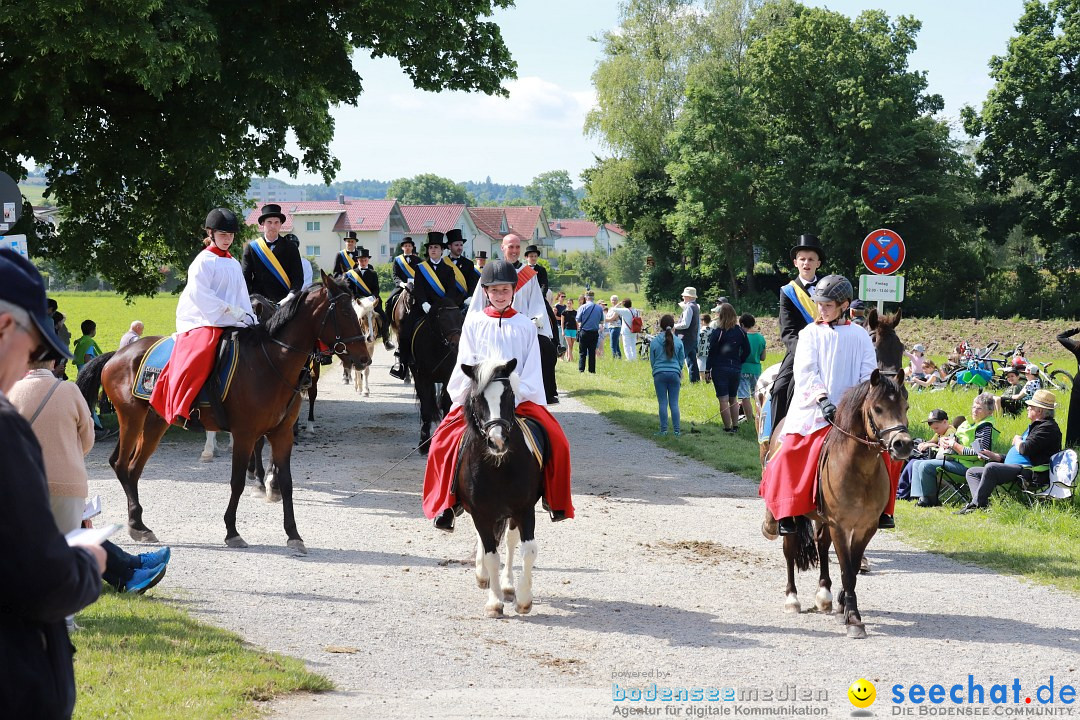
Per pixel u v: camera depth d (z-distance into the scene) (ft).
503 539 29.84
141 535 31.76
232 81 51.78
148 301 245.86
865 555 32.12
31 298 9.35
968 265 196.34
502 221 408.05
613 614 25.45
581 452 51.78
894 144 182.29
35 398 18.60
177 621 22.71
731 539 33.96
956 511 37.99
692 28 204.95
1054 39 183.52
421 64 58.29
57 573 8.46
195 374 31.32
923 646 23.04
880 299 45.39
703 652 22.54
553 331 48.60
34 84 47.14
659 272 229.66
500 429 22.35
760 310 199.11
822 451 24.12
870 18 194.80
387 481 42.96
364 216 337.31
